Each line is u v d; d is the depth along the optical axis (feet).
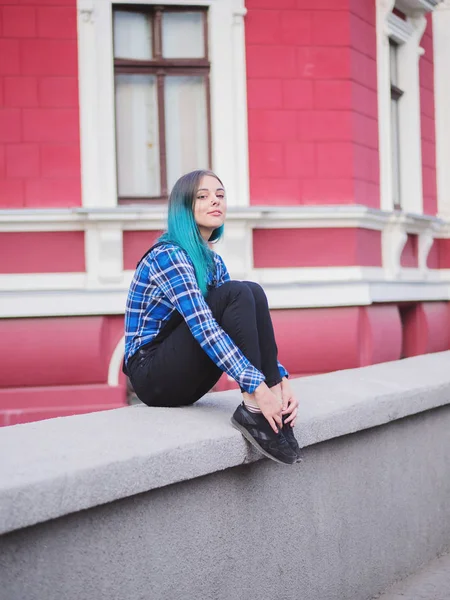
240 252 24.34
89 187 23.94
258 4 24.85
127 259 23.93
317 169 25.13
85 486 6.77
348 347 24.91
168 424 8.89
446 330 31.65
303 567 10.00
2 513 6.06
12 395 23.18
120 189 24.79
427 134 31.86
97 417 9.30
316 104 25.16
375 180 26.73
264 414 8.66
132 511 7.54
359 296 24.80
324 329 24.73
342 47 25.31
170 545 7.98
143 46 24.81
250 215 24.08
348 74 25.32
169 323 9.86
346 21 25.32
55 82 23.88
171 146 25.02
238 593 8.91
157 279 9.44
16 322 23.21
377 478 11.66
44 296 23.13
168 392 9.80
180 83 24.95
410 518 12.51
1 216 23.39
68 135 23.93
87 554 7.04
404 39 29.78
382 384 12.56
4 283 23.56
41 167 23.81
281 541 9.64
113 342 23.76
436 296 30.37
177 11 24.77
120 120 24.73
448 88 32.60
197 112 25.08
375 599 11.42
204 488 8.47
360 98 25.86
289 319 24.59
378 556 11.62
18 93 23.77
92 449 7.50
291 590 9.77
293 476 9.89
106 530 7.24
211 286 9.97
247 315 8.96
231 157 24.66
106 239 23.62
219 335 8.86
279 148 24.95
